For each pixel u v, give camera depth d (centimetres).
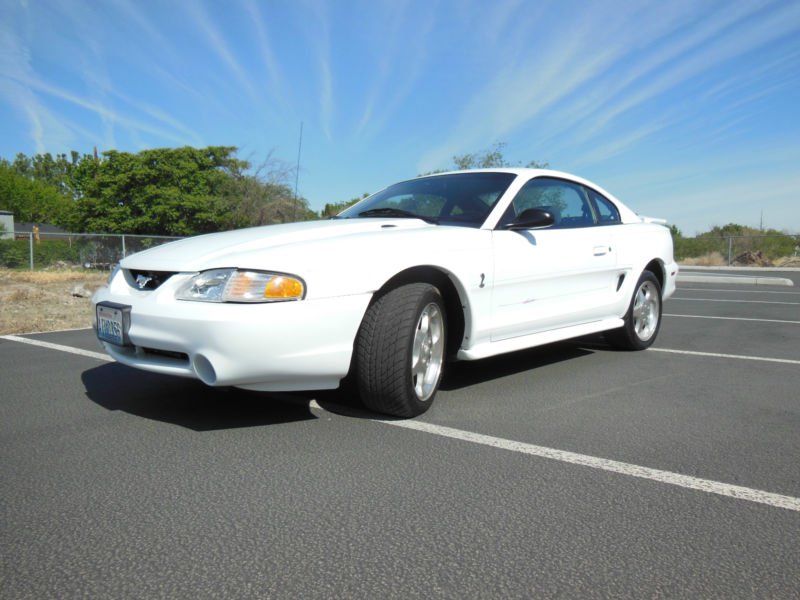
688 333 629
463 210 387
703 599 162
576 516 209
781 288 1334
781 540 193
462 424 309
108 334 310
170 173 3744
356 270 290
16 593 162
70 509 213
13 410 332
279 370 276
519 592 164
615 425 310
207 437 287
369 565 177
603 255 452
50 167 10838
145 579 169
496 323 365
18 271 1648
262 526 201
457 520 205
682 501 221
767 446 280
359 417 319
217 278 277
